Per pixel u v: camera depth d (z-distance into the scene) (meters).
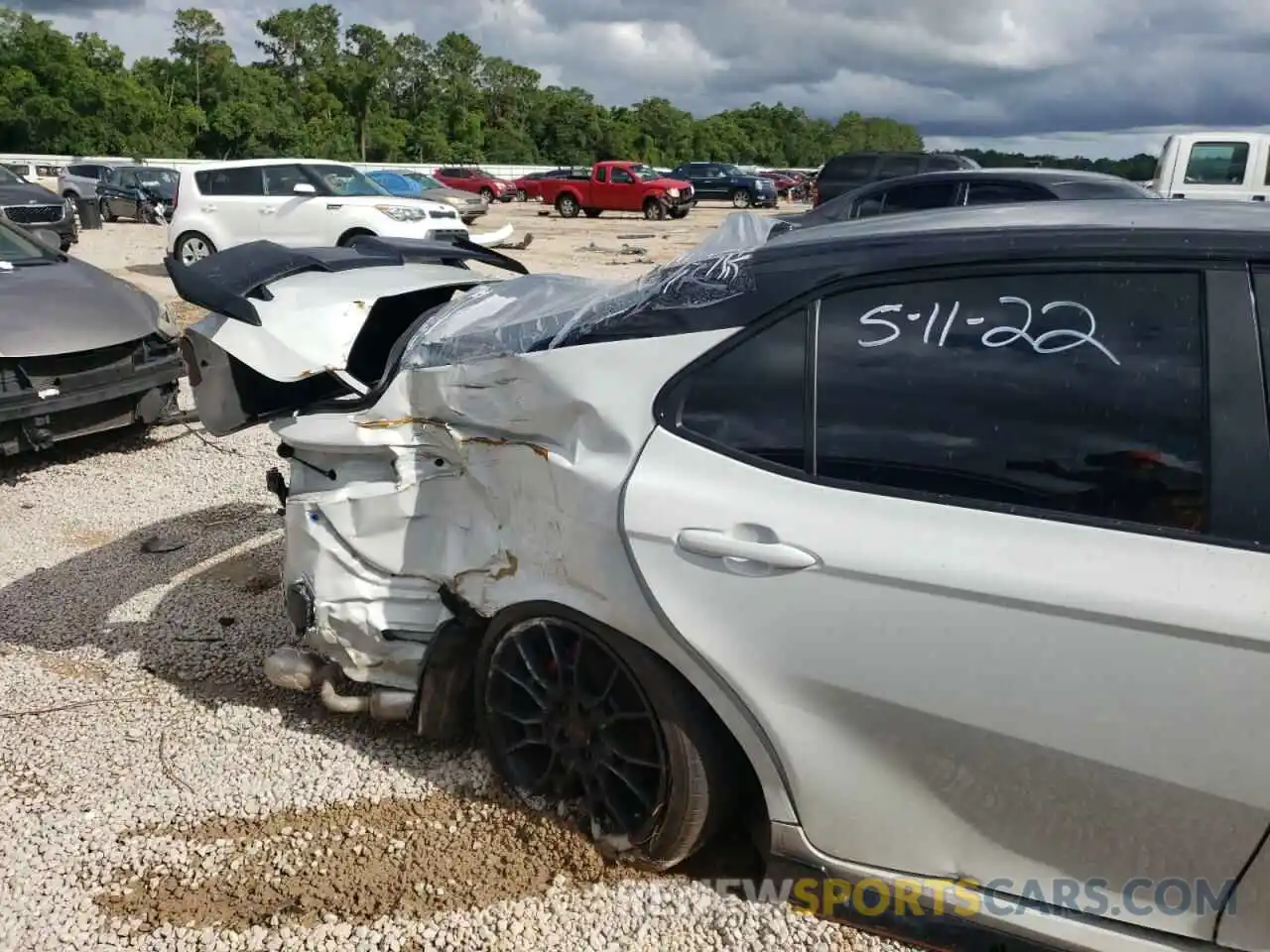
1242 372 1.99
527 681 2.80
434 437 2.90
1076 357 2.12
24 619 4.26
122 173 28.69
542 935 2.51
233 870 2.78
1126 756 1.98
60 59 67.38
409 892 2.67
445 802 3.00
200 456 6.43
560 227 28.23
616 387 2.52
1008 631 2.04
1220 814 1.94
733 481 2.34
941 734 2.16
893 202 11.32
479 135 93.94
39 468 6.23
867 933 2.40
